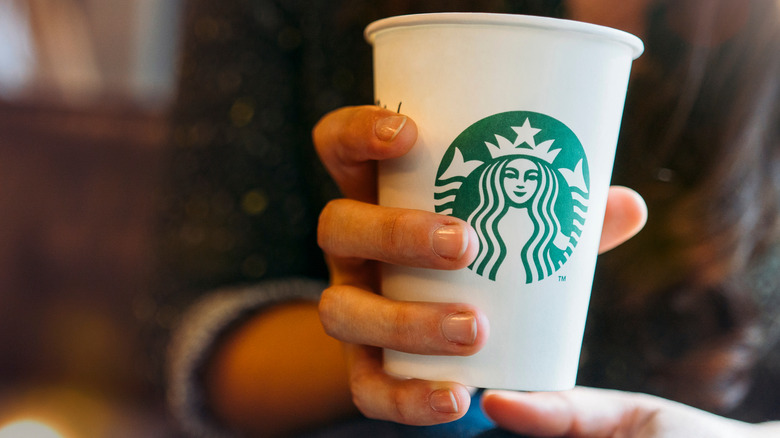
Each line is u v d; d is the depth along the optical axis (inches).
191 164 19.1
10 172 25.2
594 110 11.2
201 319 16.7
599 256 19.3
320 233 12.4
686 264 18.3
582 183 11.3
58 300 25.9
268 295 17.6
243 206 18.8
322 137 13.2
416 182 11.5
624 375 19.7
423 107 11.3
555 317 11.5
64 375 26.1
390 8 19.7
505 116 11.0
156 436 23.2
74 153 25.5
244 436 16.2
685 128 17.6
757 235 18.2
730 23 16.6
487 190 11.1
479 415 13.2
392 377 12.6
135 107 26.6
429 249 11.0
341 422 16.4
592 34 10.9
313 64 21.2
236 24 20.1
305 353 16.5
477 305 11.3
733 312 18.5
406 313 11.3
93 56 35.5
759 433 12.3
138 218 25.2
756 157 17.5
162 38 35.6
